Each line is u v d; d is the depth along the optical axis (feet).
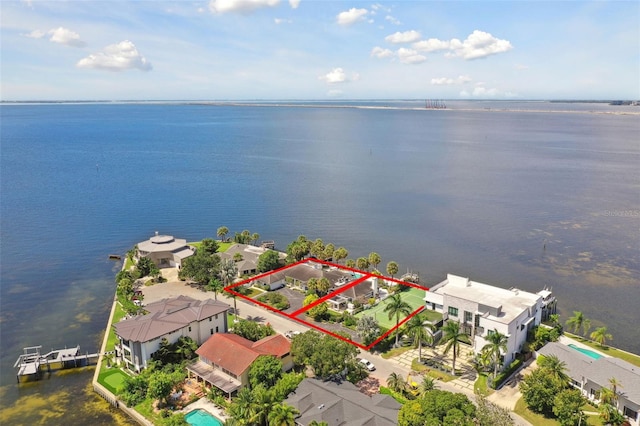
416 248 563.89
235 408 240.32
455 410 214.28
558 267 496.64
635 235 590.96
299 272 444.55
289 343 298.35
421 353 313.53
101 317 400.47
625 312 394.32
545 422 241.96
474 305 316.60
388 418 223.10
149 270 471.21
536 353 300.81
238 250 508.53
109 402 278.05
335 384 259.80
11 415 267.80
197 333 319.27
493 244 572.51
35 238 617.21
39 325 386.32
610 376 255.91
